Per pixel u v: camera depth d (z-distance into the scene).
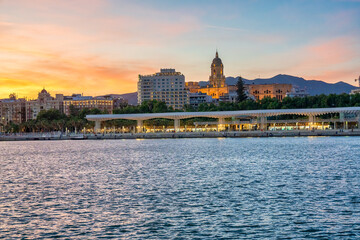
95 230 51.19
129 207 62.16
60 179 92.69
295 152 147.25
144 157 143.50
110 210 60.47
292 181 82.44
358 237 47.50
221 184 80.56
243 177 89.44
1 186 83.69
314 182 80.56
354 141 195.50
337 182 80.00
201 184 81.06
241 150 161.50
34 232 50.72
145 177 92.56
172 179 88.50
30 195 72.69
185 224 53.19
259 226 51.84
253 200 65.25
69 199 68.62
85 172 104.81
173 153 156.75
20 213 59.44
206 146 188.75
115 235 49.38
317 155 134.62
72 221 55.03
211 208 60.75
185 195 70.25
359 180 81.94
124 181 87.12
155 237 48.62
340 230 49.78
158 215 57.41
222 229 51.00
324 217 54.91
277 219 54.53
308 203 62.38
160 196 69.75
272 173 94.94
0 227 52.81
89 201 66.75
